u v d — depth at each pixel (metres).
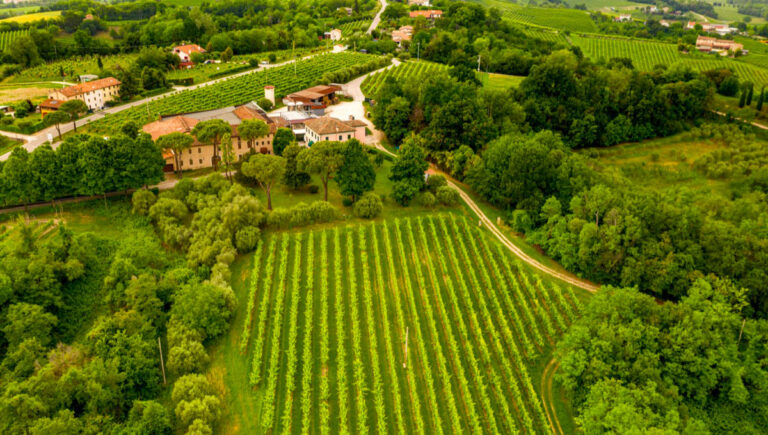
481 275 102.81
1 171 110.50
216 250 97.56
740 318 84.25
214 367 78.69
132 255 95.06
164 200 109.88
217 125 130.62
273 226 112.62
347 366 79.75
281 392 75.00
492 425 70.25
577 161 120.19
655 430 59.56
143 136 118.56
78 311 87.62
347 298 94.25
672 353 76.19
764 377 74.88
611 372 73.31
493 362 81.88
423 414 72.50
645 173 154.88
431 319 87.75
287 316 89.38
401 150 126.00
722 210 111.12
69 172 111.88
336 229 113.25
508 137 127.88
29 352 73.56
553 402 76.06
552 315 92.88
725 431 72.75
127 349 75.75
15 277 83.75
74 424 63.41
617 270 99.12
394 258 105.62
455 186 137.62
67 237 94.69
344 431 68.19
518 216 115.88
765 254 90.44
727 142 169.25
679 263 94.69
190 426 64.69
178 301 84.62
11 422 62.72
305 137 159.38
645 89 173.00
